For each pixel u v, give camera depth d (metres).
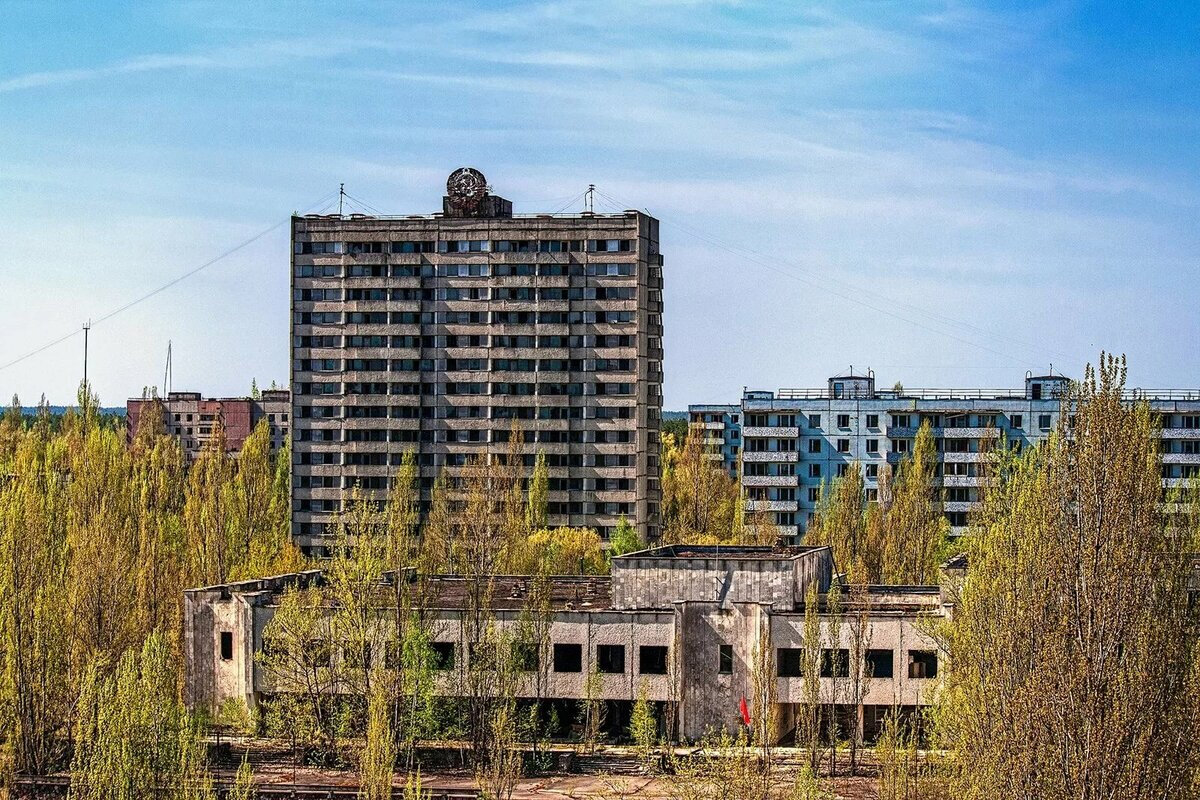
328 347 191.75
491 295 189.25
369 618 104.31
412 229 190.62
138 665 99.38
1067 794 54.41
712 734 97.75
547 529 176.88
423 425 190.00
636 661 105.12
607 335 187.62
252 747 105.88
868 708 103.56
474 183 192.88
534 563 149.12
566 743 105.19
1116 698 54.31
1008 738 57.34
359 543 108.69
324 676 104.62
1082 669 54.75
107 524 129.38
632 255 187.25
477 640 104.56
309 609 106.06
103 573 118.56
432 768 101.12
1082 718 54.62
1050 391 197.25
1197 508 67.81
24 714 100.12
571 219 188.38
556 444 187.62
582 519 187.25
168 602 124.31
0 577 102.44
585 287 188.00
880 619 102.44
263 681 108.19
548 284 188.50
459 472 187.50
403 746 101.12
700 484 195.75
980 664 62.56
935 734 75.44
